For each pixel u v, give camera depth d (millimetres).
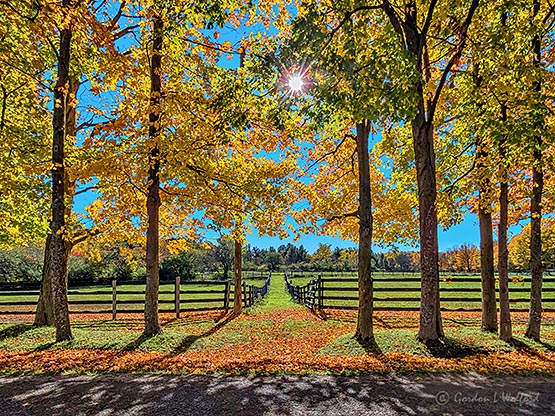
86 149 8781
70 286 28641
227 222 9453
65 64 8125
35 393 4699
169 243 11148
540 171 8031
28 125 10047
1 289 18641
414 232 10867
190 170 8656
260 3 7984
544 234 11945
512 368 5699
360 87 5816
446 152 9375
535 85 7242
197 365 5938
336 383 4988
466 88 8109
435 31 8250
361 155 8836
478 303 18062
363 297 8328
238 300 14039
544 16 7984
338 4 6215
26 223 10328
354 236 11344
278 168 9922
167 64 8656
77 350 7430
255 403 4316
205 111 8492
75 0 7090
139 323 12414
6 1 6488
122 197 9180
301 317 12938
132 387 4895
